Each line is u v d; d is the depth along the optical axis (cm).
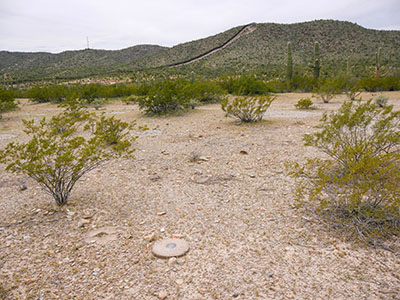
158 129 1094
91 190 528
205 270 296
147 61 13825
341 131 569
